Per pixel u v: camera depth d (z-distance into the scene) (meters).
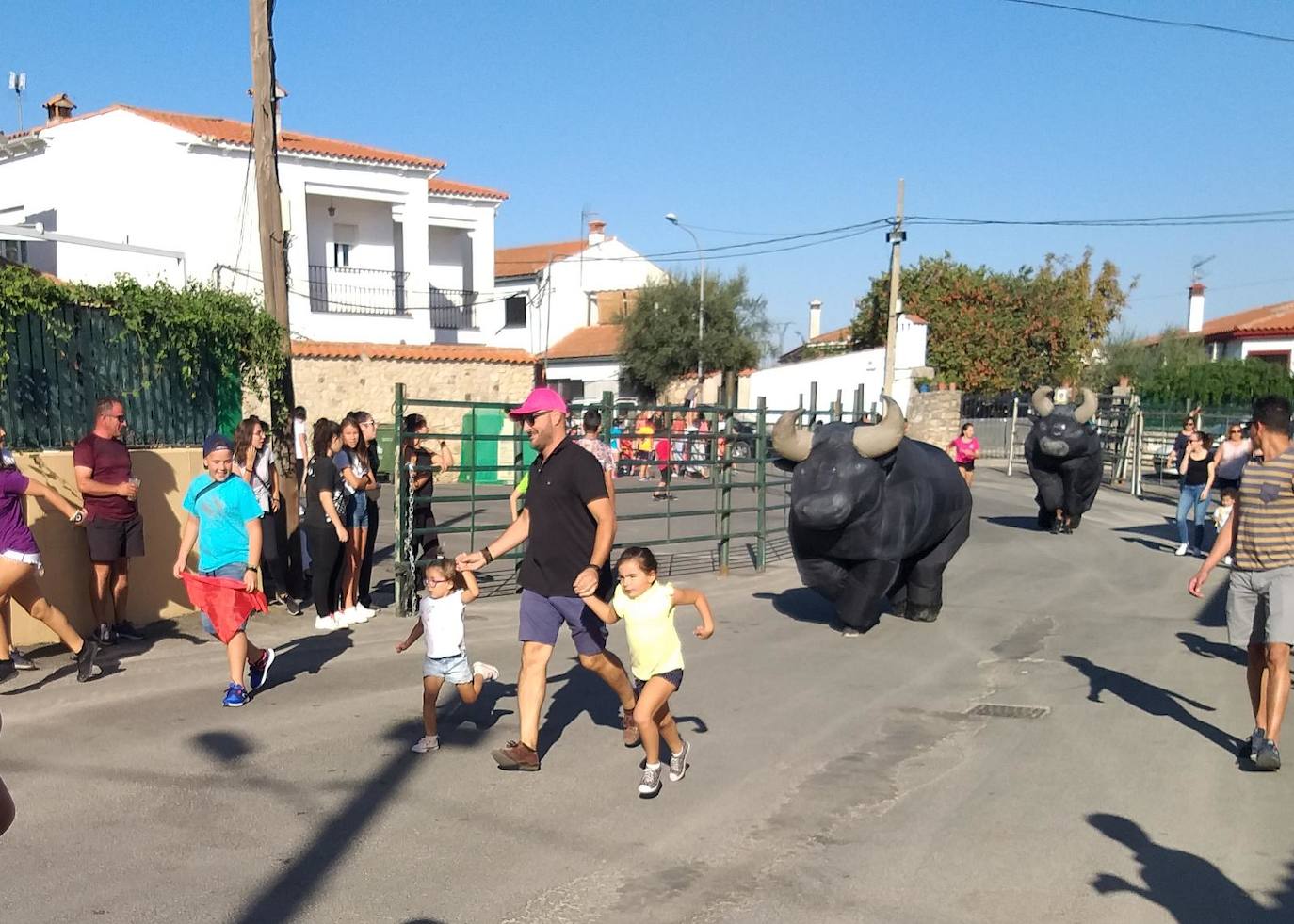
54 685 7.48
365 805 5.49
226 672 7.96
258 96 10.57
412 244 29.42
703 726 6.99
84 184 26.94
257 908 4.36
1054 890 4.63
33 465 8.31
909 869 4.83
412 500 10.20
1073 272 46.94
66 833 5.05
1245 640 6.27
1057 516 18.39
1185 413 29.98
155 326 9.54
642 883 4.66
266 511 9.91
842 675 8.39
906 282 47.19
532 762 6.00
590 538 5.94
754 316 45.62
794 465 9.44
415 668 8.27
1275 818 5.46
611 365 45.78
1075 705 7.59
